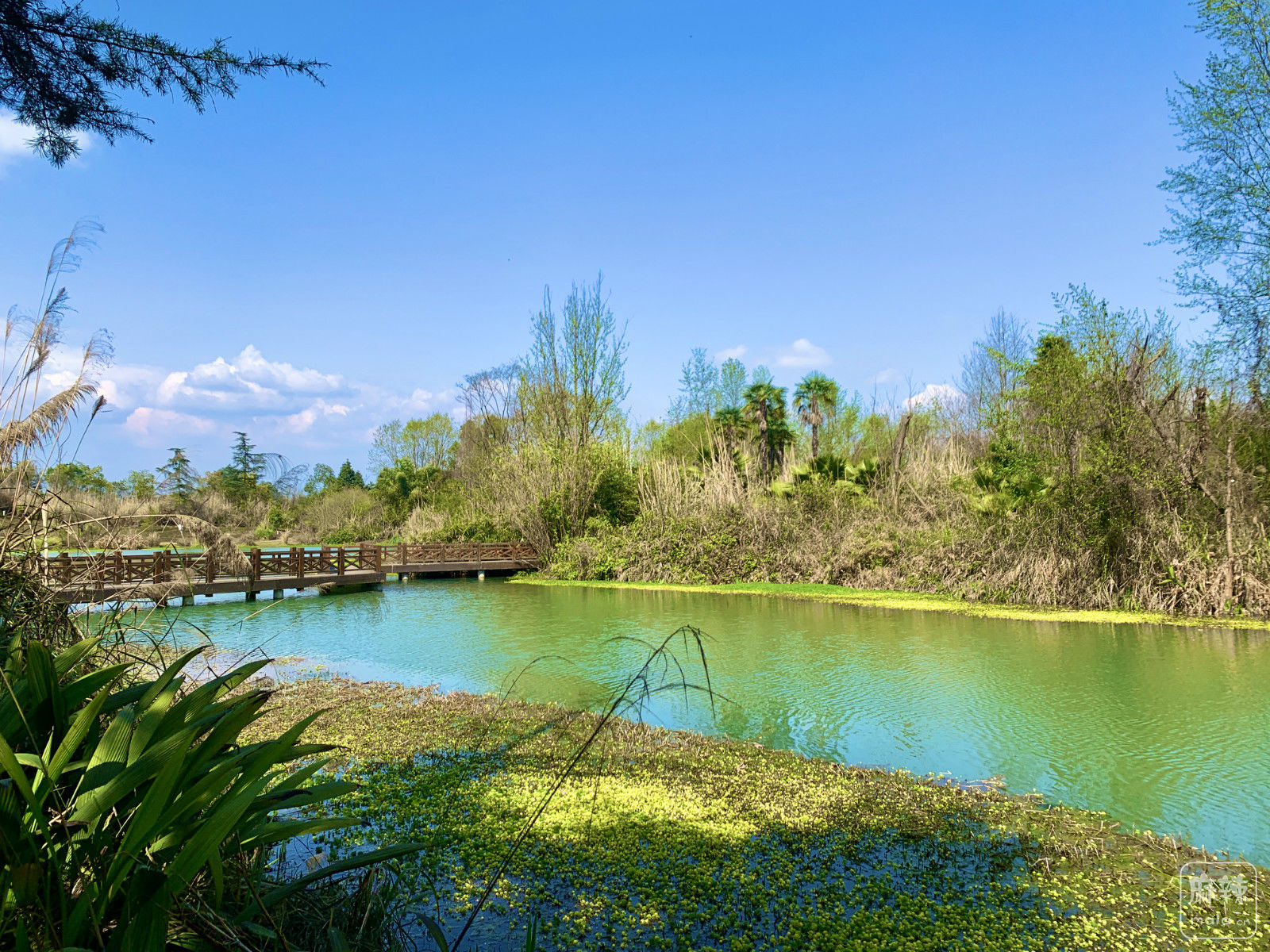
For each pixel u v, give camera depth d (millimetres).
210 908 2562
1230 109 14836
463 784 6023
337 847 4855
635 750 6941
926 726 7723
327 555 21828
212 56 5168
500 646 12500
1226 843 5121
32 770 2473
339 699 8914
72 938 2008
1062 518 15609
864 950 3830
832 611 15688
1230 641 11547
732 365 42562
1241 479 14211
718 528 22859
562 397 31156
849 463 25203
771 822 5348
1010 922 4078
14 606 3656
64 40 5035
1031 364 16016
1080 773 6379
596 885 4492
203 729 2531
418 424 54688
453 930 4012
